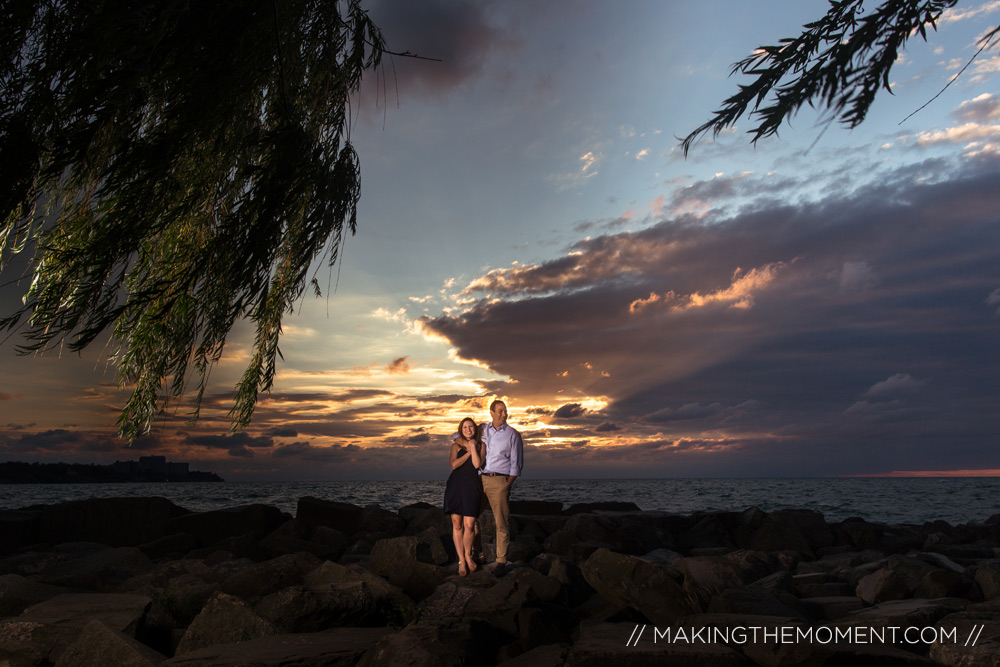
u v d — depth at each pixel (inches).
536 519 524.4
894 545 498.3
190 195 182.5
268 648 177.0
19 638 190.5
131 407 201.9
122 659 169.2
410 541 311.7
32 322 161.9
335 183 203.3
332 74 205.5
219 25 156.7
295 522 507.8
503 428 312.7
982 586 264.5
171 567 299.9
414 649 164.4
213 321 184.2
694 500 1785.2
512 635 203.8
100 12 140.3
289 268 216.8
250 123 196.7
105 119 149.6
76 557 367.2
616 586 234.1
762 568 313.9
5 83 146.2
